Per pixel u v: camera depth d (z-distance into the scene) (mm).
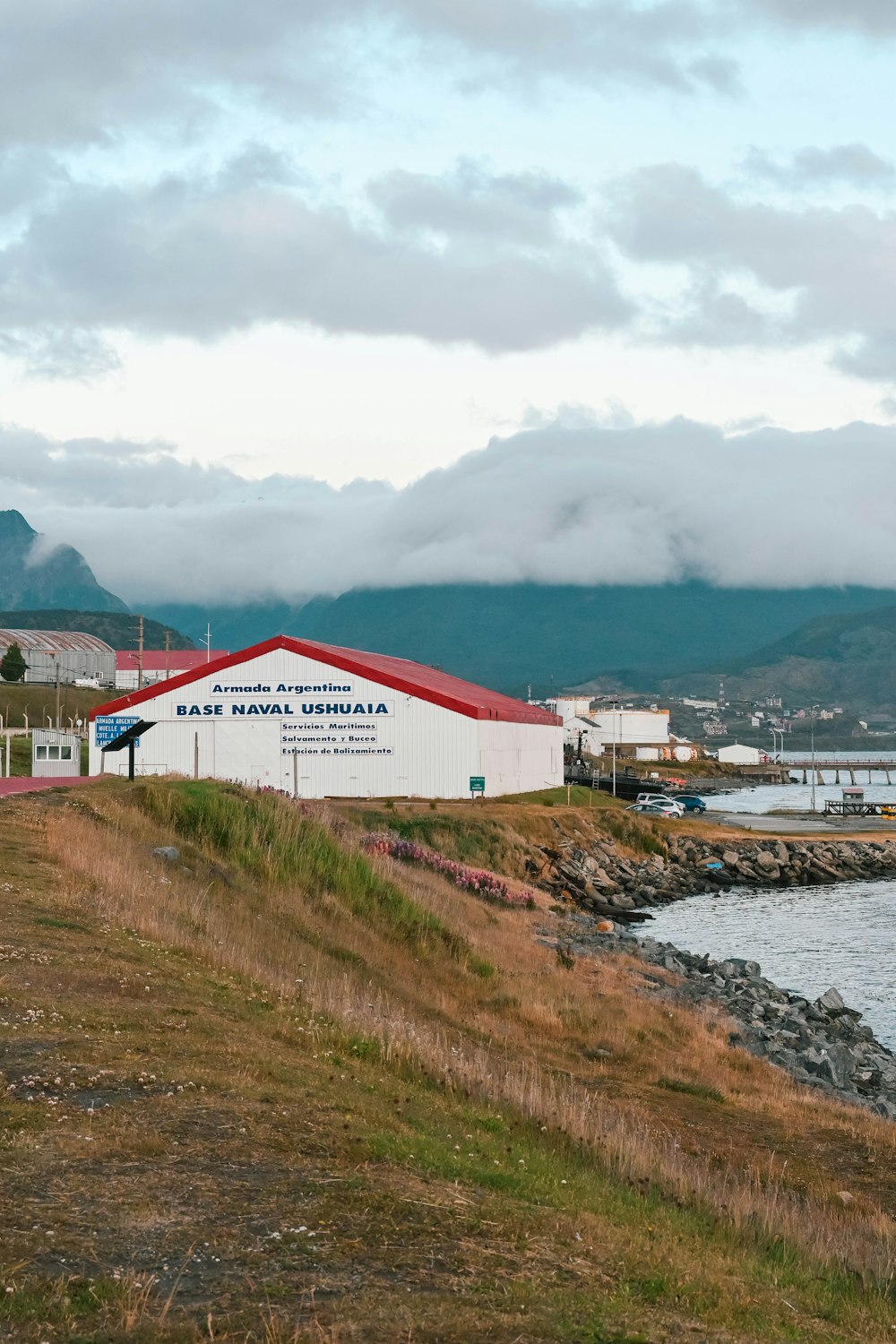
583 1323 7383
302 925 27781
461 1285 7711
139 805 33062
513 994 27781
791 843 84375
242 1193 8930
